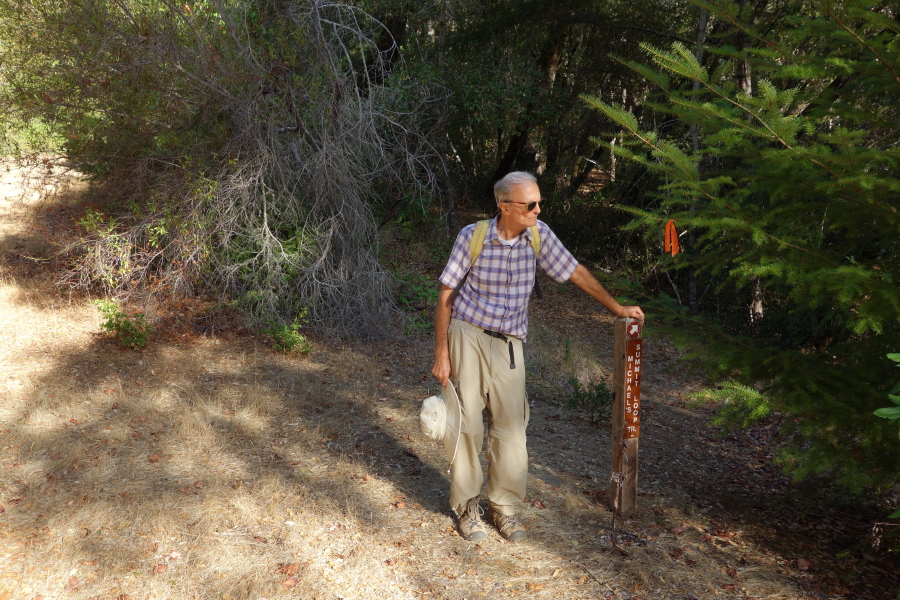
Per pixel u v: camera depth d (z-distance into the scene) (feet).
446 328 9.83
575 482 12.75
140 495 11.09
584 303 33.58
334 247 23.20
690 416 19.30
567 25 37.32
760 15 25.14
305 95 21.86
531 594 9.00
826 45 10.14
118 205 22.86
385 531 10.48
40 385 15.80
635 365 10.62
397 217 34.12
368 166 24.45
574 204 44.57
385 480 12.26
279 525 10.45
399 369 19.77
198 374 17.46
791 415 9.69
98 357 17.90
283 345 19.80
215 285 22.26
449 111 34.14
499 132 53.72
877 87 9.29
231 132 21.95
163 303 21.77
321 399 16.38
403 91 25.95
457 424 9.84
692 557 10.11
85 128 21.79
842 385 9.56
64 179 23.80
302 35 21.38
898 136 9.99
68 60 20.94
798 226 9.80
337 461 12.93
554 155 50.70
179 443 13.30
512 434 10.02
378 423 15.11
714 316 29.60
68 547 9.51
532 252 9.57
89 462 12.26
